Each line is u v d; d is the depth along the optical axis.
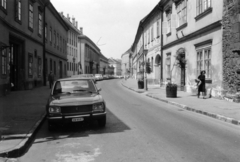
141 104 13.02
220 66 13.07
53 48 32.69
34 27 23.52
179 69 19.67
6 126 7.23
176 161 4.52
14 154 4.96
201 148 5.32
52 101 7.15
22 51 20.12
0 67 15.02
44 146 5.70
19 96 15.85
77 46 60.78
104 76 67.50
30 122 7.82
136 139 6.09
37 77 24.73
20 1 19.25
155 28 27.66
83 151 5.21
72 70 53.94
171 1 21.33
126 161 4.55
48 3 27.61
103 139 6.14
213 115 9.12
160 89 22.84
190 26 17.20
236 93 11.94
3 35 15.52
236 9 11.60
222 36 12.76
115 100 14.88
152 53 29.36
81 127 7.58
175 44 20.53
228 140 5.98
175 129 7.17
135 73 60.66
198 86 14.29
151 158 4.69
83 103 6.98
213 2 13.70
